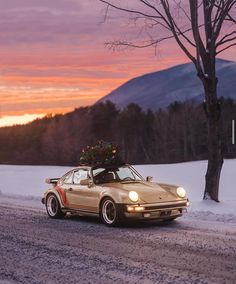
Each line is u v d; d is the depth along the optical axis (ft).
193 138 379.76
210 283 22.57
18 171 157.69
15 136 471.62
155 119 405.39
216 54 54.03
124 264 26.81
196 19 51.60
